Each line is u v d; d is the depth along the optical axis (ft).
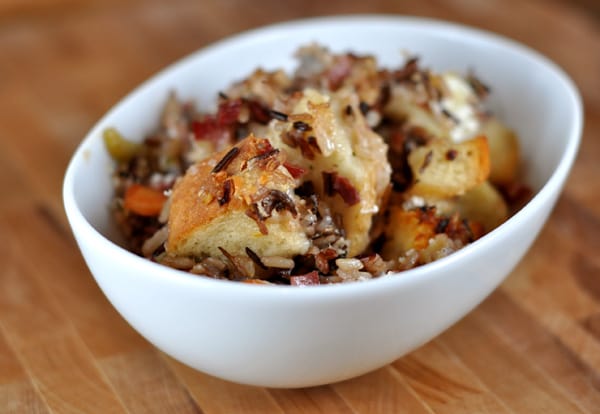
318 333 1.13
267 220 1.18
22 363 1.33
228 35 1.99
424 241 1.27
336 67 1.39
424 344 1.28
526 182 1.47
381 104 1.39
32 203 1.60
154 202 1.34
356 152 1.26
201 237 1.20
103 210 1.34
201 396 1.26
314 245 1.22
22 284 1.46
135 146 1.40
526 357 1.31
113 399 1.27
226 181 1.18
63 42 1.99
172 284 1.12
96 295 1.43
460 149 1.32
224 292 1.11
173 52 1.95
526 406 1.24
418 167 1.33
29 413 1.26
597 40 1.91
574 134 1.37
